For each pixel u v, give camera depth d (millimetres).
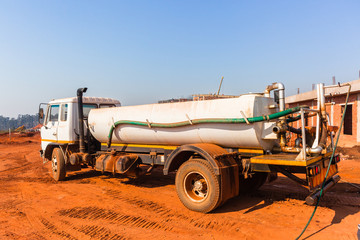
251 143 5348
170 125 6152
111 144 8008
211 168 5160
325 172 5207
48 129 9680
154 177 8867
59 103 9219
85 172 10117
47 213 5609
